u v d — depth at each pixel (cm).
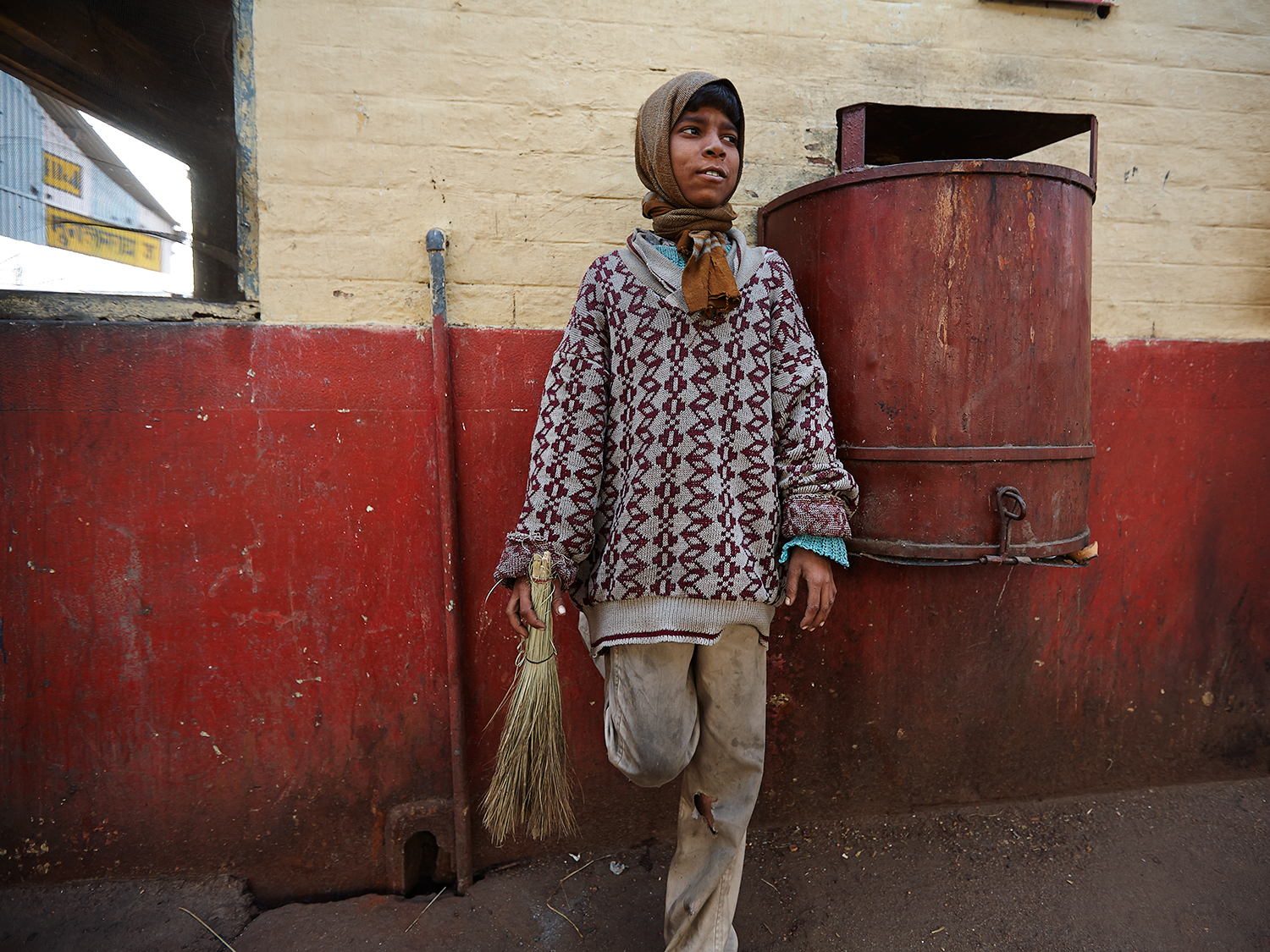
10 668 163
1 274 168
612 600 128
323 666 174
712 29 181
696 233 132
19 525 161
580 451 128
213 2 172
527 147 175
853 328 148
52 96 172
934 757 203
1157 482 206
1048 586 203
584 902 174
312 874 177
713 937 144
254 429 167
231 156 186
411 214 171
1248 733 216
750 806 144
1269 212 208
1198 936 165
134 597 166
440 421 168
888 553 147
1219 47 203
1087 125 166
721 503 126
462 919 169
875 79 189
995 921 168
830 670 195
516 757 137
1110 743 212
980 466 142
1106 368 199
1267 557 212
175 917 164
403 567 174
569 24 175
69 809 168
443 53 171
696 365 128
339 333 169
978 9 192
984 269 140
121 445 163
